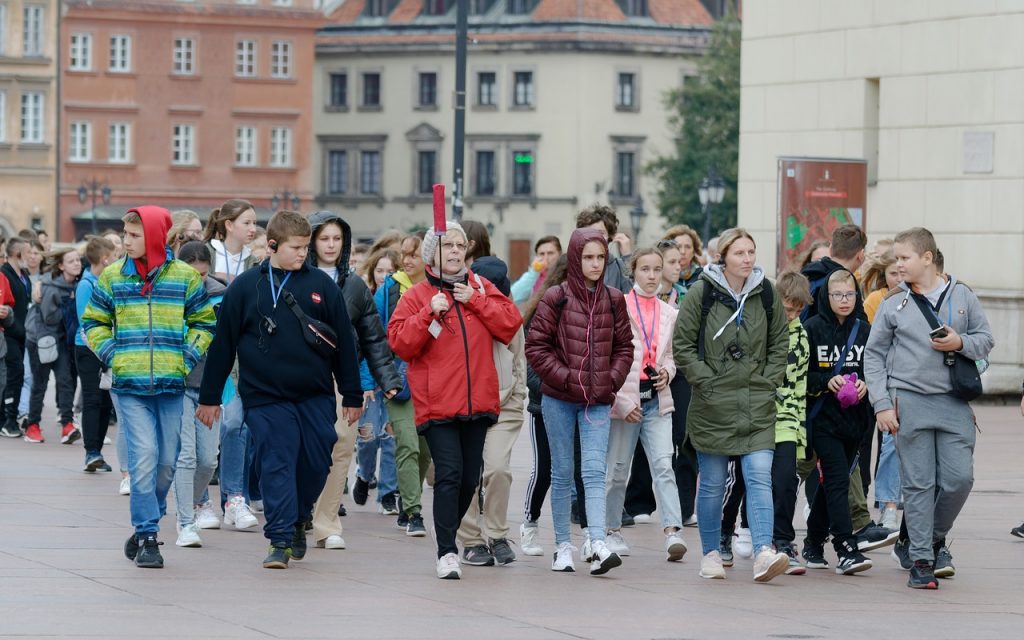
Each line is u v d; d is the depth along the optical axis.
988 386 61.91
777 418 27.19
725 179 198.25
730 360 26.45
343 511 34.31
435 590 25.25
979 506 36.44
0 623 22.19
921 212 65.44
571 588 25.70
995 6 62.94
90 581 25.56
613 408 28.33
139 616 22.80
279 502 26.81
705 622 23.14
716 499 26.86
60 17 199.75
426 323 26.02
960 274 64.12
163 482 27.56
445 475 26.28
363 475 35.62
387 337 27.31
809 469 29.11
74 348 43.69
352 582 25.86
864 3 67.19
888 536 28.44
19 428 50.91
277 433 26.66
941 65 64.69
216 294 31.84
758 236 71.25
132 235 26.91
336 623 22.52
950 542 31.41
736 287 26.78
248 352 26.66
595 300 26.89
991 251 63.22
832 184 58.94
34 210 199.62
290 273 26.78
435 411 26.17
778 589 26.06
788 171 58.59
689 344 26.66
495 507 27.98
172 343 26.98
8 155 197.88
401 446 31.34
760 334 26.55
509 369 27.14
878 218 66.94
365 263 36.53
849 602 25.03
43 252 53.06
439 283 26.59
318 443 26.86
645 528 33.12
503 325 26.42
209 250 32.03
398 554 28.98
